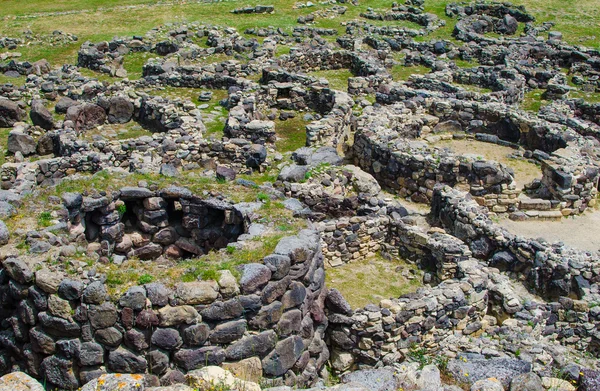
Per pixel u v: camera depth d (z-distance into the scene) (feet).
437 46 147.02
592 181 81.66
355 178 76.02
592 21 171.94
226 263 41.06
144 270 40.88
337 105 102.58
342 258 65.77
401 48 148.56
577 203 81.35
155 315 38.91
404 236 65.98
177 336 39.32
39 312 39.93
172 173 59.47
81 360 39.47
